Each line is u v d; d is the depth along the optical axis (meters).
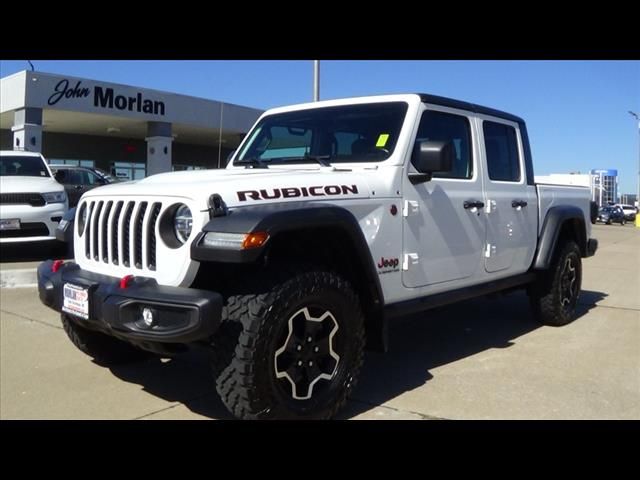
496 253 4.95
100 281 3.38
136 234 3.34
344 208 3.48
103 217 3.58
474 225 4.64
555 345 5.29
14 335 5.39
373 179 3.83
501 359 4.83
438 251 4.27
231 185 3.19
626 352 5.09
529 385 4.18
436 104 4.41
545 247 5.61
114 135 27.27
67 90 19.14
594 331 5.87
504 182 5.14
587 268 11.55
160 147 21.50
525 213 5.38
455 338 5.54
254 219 2.95
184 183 3.34
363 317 3.57
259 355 3.01
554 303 5.89
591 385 4.19
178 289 3.05
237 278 3.20
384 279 3.81
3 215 9.09
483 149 4.89
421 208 4.11
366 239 3.66
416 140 4.15
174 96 21.67
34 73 18.42
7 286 7.75
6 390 4.05
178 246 3.14
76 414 3.63
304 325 3.27
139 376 4.34
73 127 24.08
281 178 3.42
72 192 14.49
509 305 7.15
